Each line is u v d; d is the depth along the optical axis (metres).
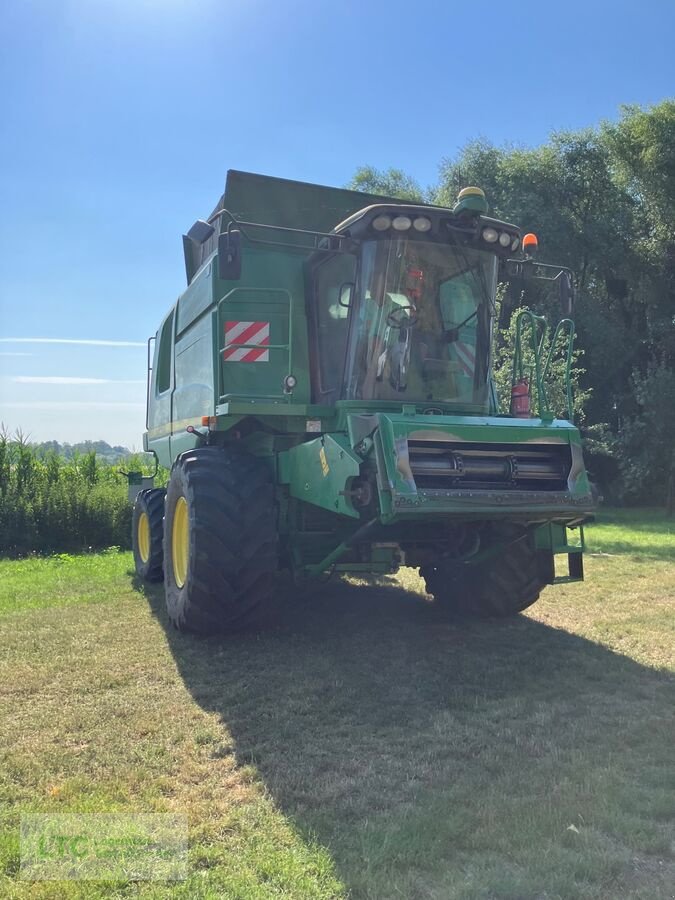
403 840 2.81
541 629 6.32
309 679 4.82
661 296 25.77
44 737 3.86
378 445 4.53
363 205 6.70
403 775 3.45
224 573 5.32
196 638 5.77
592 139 26.22
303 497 5.28
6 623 6.30
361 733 3.98
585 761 3.56
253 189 6.37
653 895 2.48
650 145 24.52
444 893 2.49
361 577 8.66
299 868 2.65
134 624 6.27
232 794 3.25
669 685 4.83
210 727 4.02
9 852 2.76
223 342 5.88
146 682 4.76
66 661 5.16
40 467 13.27
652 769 3.46
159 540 7.91
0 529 11.68
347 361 5.51
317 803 3.16
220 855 2.74
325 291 5.91
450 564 6.16
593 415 25.53
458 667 5.18
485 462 4.77
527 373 12.27
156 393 8.96
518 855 2.71
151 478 9.88
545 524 5.57
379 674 4.99
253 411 5.43
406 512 4.41
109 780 3.37
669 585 8.51
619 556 11.00
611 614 6.96
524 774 3.43
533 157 26.55
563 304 5.77
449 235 5.34
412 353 5.43
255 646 5.57
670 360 25.70
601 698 4.59
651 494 24.89
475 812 3.04
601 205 26.55
